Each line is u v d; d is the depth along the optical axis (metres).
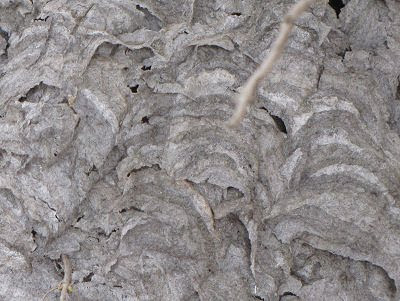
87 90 0.40
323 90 0.40
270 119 0.40
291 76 0.40
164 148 0.40
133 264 0.40
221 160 0.40
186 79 0.40
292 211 0.40
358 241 0.39
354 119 0.40
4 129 0.40
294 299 0.40
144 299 0.40
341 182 0.40
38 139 0.40
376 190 0.39
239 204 0.40
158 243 0.40
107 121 0.40
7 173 0.40
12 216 0.40
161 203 0.40
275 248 0.40
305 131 0.40
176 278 0.40
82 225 0.40
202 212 0.40
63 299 0.40
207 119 0.40
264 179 0.40
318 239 0.40
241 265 0.40
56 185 0.40
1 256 0.40
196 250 0.40
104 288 0.40
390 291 0.39
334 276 0.40
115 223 0.40
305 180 0.40
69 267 0.40
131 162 0.40
